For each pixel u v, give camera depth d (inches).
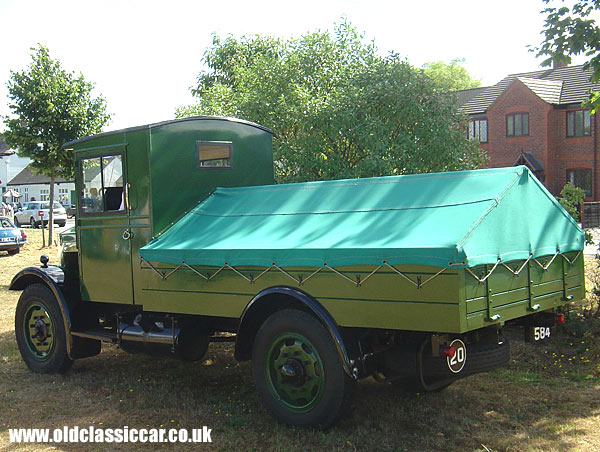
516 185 175.9
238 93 461.7
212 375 250.7
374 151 347.9
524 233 177.2
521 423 182.1
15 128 728.3
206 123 243.6
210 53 881.5
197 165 239.3
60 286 256.4
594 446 163.5
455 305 149.7
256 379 192.2
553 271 191.5
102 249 243.3
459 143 371.6
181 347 220.1
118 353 296.7
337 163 365.7
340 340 170.6
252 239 197.5
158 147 227.3
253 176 260.8
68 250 265.1
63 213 1488.7
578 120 1237.1
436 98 369.4
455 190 178.4
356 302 167.3
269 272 186.2
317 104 370.0
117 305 256.1
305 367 180.7
